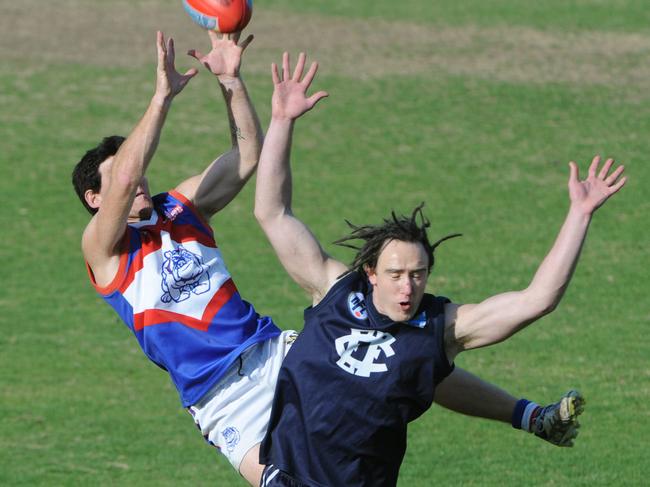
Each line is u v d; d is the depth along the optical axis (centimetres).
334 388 1844
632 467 3147
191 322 2147
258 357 2180
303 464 1870
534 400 3597
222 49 2183
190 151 6247
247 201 5709
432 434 3447
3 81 7325
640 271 4809
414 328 1822
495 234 5206
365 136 6569
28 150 6275
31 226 5356
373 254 1809
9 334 4216
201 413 2180
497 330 1786
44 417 3556
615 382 3769
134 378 3891
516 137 6550
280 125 1927
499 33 8706
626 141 6450
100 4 9262
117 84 7312
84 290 4688
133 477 3145
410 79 7556
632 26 8894
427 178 5947
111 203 2047
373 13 9269
